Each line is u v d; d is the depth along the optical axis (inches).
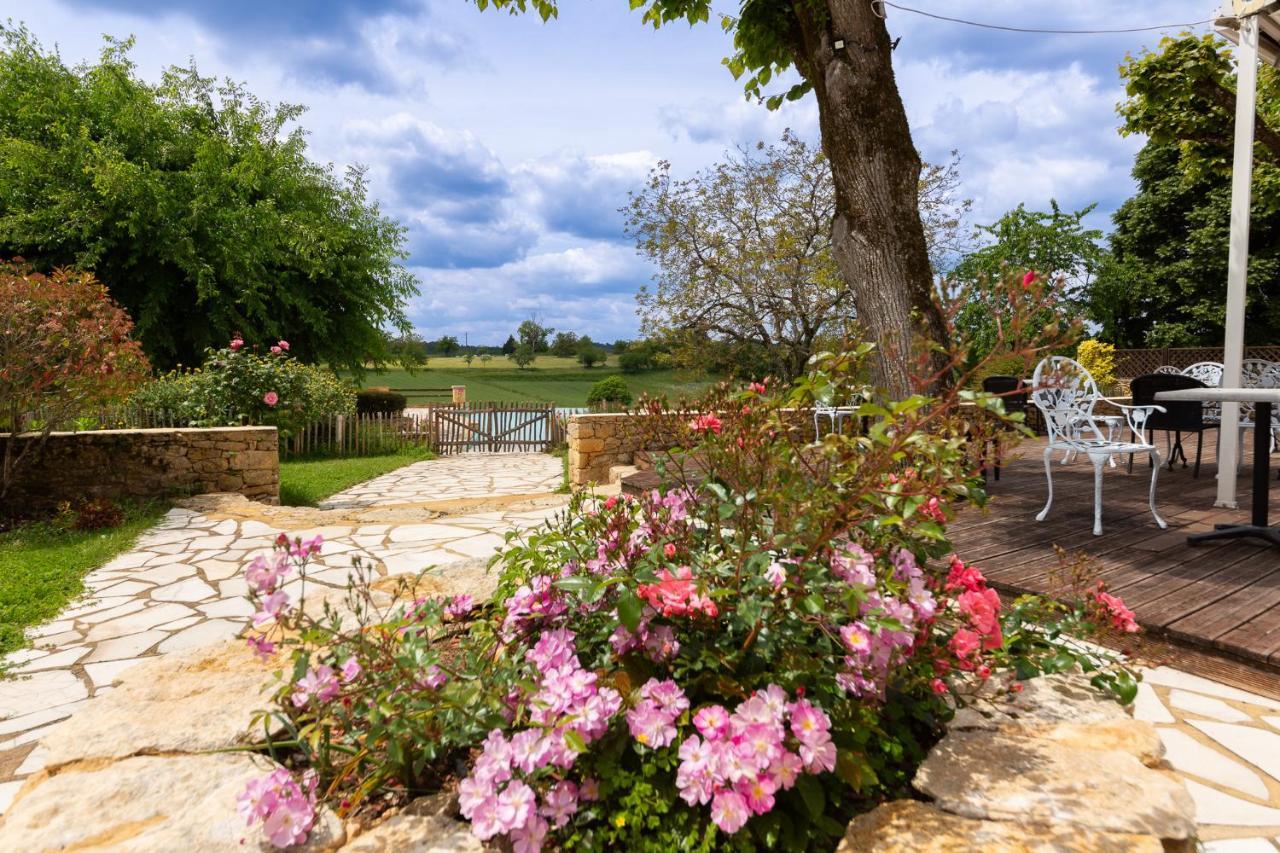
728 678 62.6
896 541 77.3
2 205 597.0
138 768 63.2
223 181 632.4
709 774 52.2
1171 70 307.6
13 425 253.0
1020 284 66.7
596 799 57.1
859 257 209.2
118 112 623.5
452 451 594.6
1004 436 66.1
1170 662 102.3
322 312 713.0
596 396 689.0
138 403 399.2
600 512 81.7
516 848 52.2
